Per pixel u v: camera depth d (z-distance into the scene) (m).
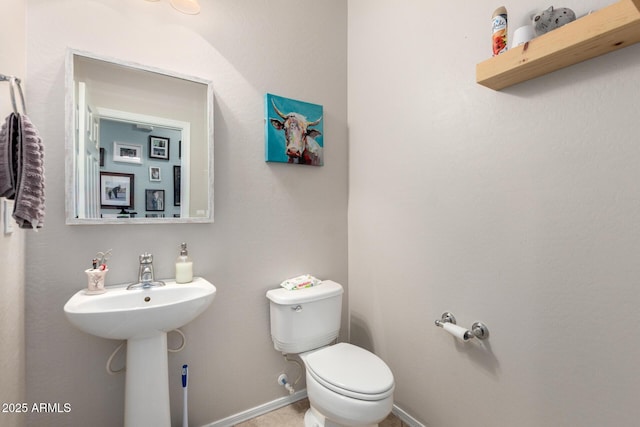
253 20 1.66
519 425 1.15
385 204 1.74
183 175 1.45
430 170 1.48
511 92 1.17
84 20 1.26
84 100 1.25
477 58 1.27
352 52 1.99
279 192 1.74
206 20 1.52
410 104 1.58
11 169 0.81
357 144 1.94
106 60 1.28
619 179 0.91
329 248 1.93
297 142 1.77
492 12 1.21
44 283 1.19
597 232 0.96
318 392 1.30
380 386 1.22
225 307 1.57
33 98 1.17
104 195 1.28
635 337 0.89
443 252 1.42
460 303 1.35
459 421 1.37
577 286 1.01
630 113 0.89
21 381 1.12
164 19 1.42
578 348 1.01
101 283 1.22
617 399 0.93
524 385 1.14
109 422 1.31
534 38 0.99
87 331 1.04
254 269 1.66
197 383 1.50
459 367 1.36
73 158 1.22
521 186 1.14
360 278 1.92
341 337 1.98
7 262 0.99
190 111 1.47
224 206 1.57
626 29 0.79
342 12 2.01
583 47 0.88
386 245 1.74
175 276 1.42
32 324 1.17
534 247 1.11
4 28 0.97
